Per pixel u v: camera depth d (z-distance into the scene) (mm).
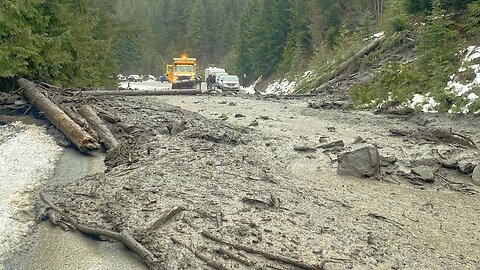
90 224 7695
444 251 6863
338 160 11055
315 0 51281
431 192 9703
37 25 21438
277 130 16328
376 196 9352
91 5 29016
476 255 6758
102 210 8211
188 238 7020
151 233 7207
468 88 17750
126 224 7547
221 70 46219
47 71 22203
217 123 16844
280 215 7973
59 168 11234
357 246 6883
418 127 16219
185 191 9047
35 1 20062
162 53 111688
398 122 17750
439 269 6281
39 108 16078
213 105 24406
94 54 28156
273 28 61000
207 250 6664
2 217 7859
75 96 18406
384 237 7262
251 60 66812
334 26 48469
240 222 7562
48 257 6816
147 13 114188
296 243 6891
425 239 7273
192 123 16000
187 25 108688
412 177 10430
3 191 9102
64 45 23797
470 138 13570
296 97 29250
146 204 8328
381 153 12414
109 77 33656
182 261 6426
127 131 14711
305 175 10797
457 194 9594
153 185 9352
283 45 59000
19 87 18750
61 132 14344
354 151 10859
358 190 9711
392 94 21141
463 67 18953
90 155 12664
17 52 19125
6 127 15242
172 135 14414
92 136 13336
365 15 37375
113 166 11359
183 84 40844
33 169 10734
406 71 21719
